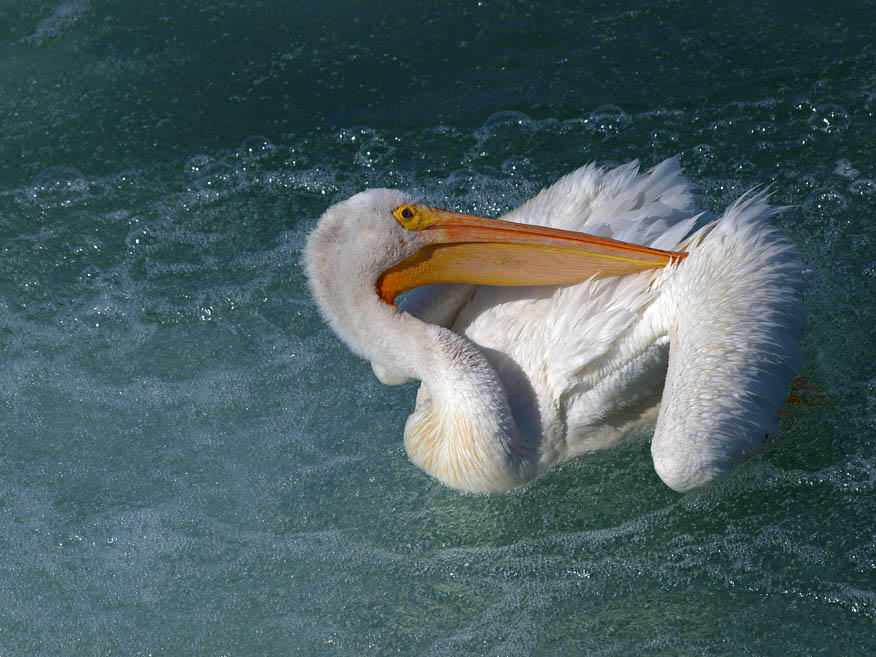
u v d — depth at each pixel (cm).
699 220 599
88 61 947
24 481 621
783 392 501
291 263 762
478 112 862
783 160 779
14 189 834
